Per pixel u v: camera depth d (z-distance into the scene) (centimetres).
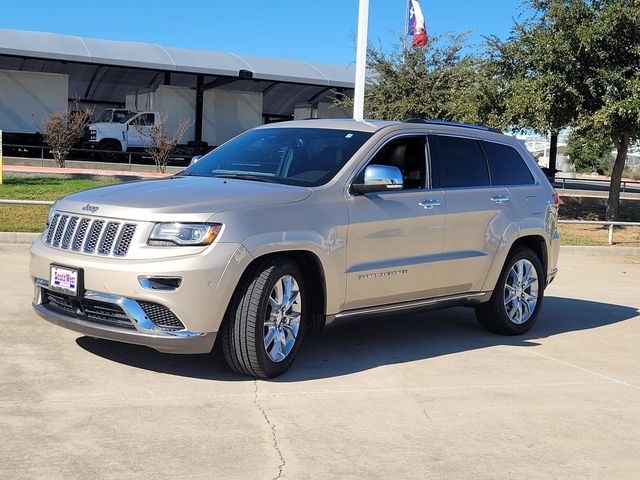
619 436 466
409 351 651
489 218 689
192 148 3519
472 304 697
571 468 411
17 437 405
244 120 3691
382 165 601
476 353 659
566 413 505
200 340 495
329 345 655
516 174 749
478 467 405
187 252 487
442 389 543
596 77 1791
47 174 2102
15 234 1159
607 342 741
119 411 454
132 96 3734
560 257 1466
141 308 491
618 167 2031
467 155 699
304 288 554
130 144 3294
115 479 363
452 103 2228
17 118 3247
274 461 396
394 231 602
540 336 753
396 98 2753
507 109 1927
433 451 424
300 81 3878
